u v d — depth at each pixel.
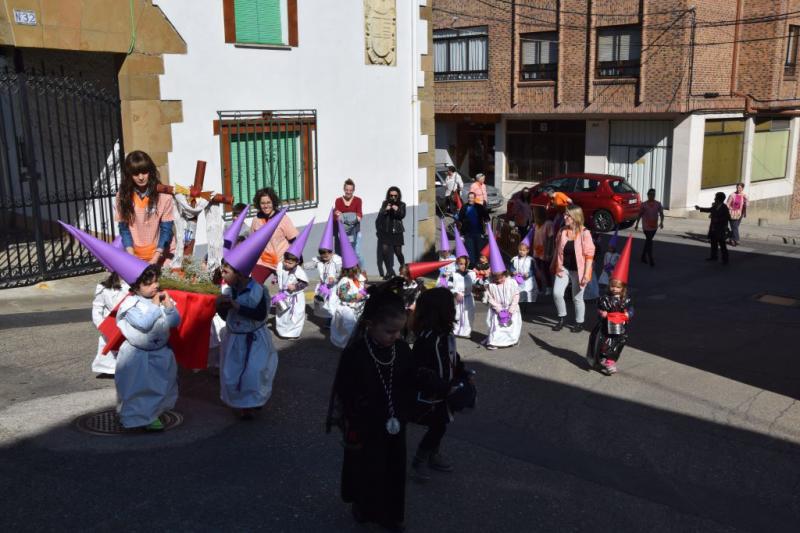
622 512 5.31
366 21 14.44
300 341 9.19
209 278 7.69
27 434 5.90
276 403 6.96
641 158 29.17
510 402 7.57
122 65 10.73
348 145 14.45
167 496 5.04
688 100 26.70
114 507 4.85
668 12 26.48
